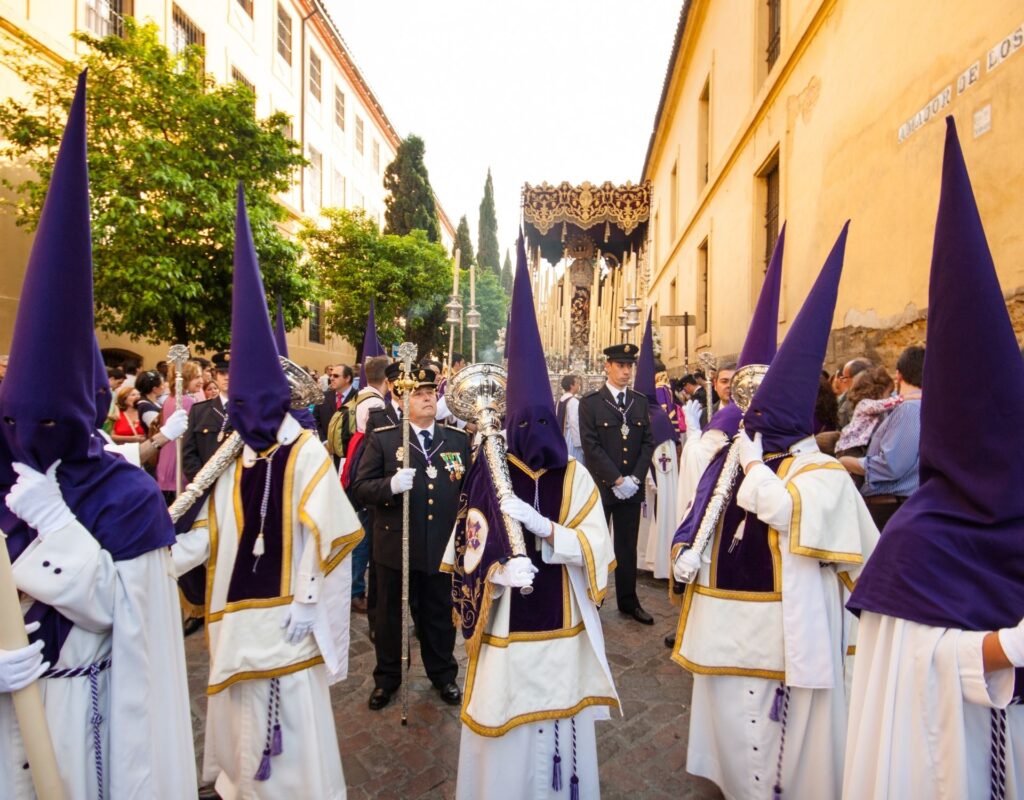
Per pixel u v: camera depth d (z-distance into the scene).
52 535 1.70
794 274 7.68
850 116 6.18
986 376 1.44
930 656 1.50
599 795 2.58
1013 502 1.44
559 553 2.37
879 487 3.62
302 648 2.51
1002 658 1.38
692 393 7.68
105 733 1.83
